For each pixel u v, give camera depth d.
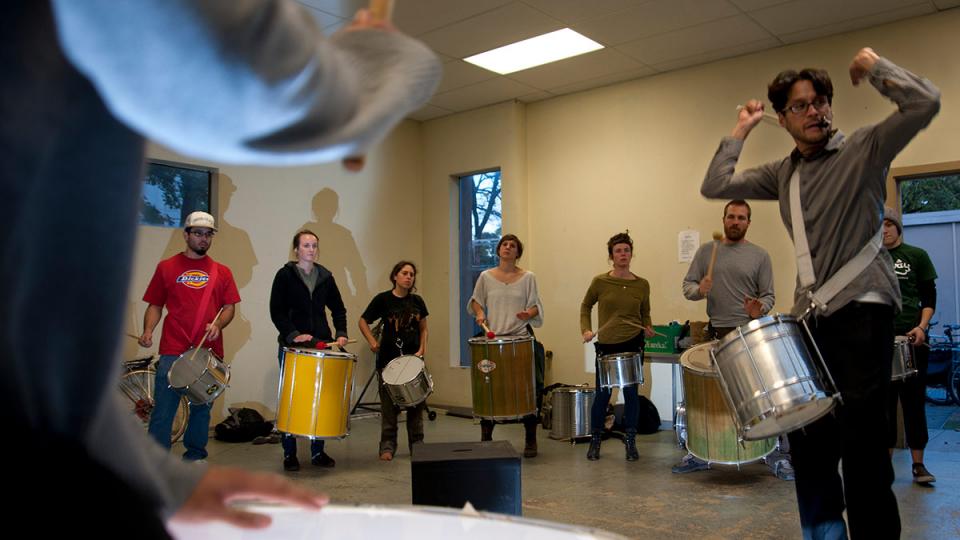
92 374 0.40
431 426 6.49
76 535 0.37
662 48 5.96
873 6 5.18
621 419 5.80
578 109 7.06
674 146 6.44
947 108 5.20
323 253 7.11
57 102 0.35
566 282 7.04
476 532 0.66
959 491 3.85
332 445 5.54
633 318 4.95
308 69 0.35
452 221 7.85
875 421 1.97
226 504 0.63
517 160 7.30
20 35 0.33
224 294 4.36
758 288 4.59
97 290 0.40
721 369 2.17
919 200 10.08
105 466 0.40
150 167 5.93
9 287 0.35
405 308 5.09
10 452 0.36
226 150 0.35
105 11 0.29
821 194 2.08
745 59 6.10
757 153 5.96
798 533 3.26
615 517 3.54
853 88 5.59
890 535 1.95
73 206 0.38
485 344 4.79
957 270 9.16
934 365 7.75
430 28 5.56
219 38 0.31
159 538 0.41
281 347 4.66
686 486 4.14
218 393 4.16
